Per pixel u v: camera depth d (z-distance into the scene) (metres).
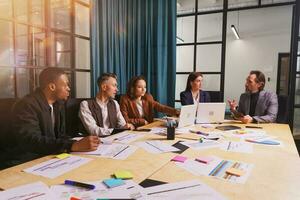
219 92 3.66
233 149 1.42
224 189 0.88
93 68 3.20
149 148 1.43
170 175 1.01
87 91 3.31
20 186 0.90
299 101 3.21
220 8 4.21
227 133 1.89
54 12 2.83
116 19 3.53
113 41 3.48
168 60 3.74
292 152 1.37
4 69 2.38
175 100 3.81
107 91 2.29
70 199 0.80
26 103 1.50
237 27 7.29
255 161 1.21
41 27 2.67
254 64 7.19
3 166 1.51
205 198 0.81
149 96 2.83
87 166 1.11
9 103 1.70
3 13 2.32
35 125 1.46
